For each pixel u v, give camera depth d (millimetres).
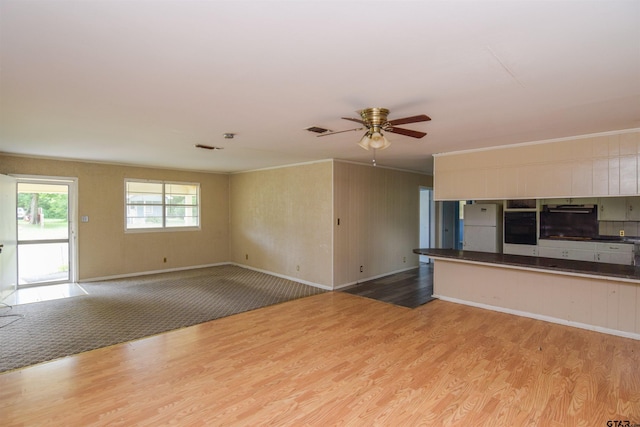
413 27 1563
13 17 1464
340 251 5965
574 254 5086
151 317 4316
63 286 5941
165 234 7320
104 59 1921
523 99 2609
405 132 2975
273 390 2621
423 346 3428
